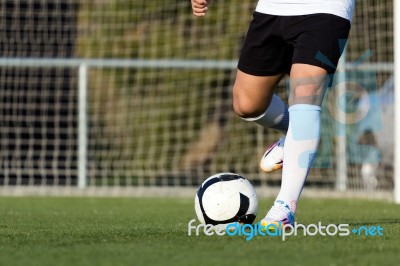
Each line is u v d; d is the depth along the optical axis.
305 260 8.69
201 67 29.19
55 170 31.09
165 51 37.09
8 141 35.22
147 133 35.91
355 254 9.16
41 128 34.97
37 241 10.78
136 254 9.27
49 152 35.03
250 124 35.09
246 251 9.41
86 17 36.59
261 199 22.62
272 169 13.95
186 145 35.91
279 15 12.07
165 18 37.28
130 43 36.88
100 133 35.50
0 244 10.45
